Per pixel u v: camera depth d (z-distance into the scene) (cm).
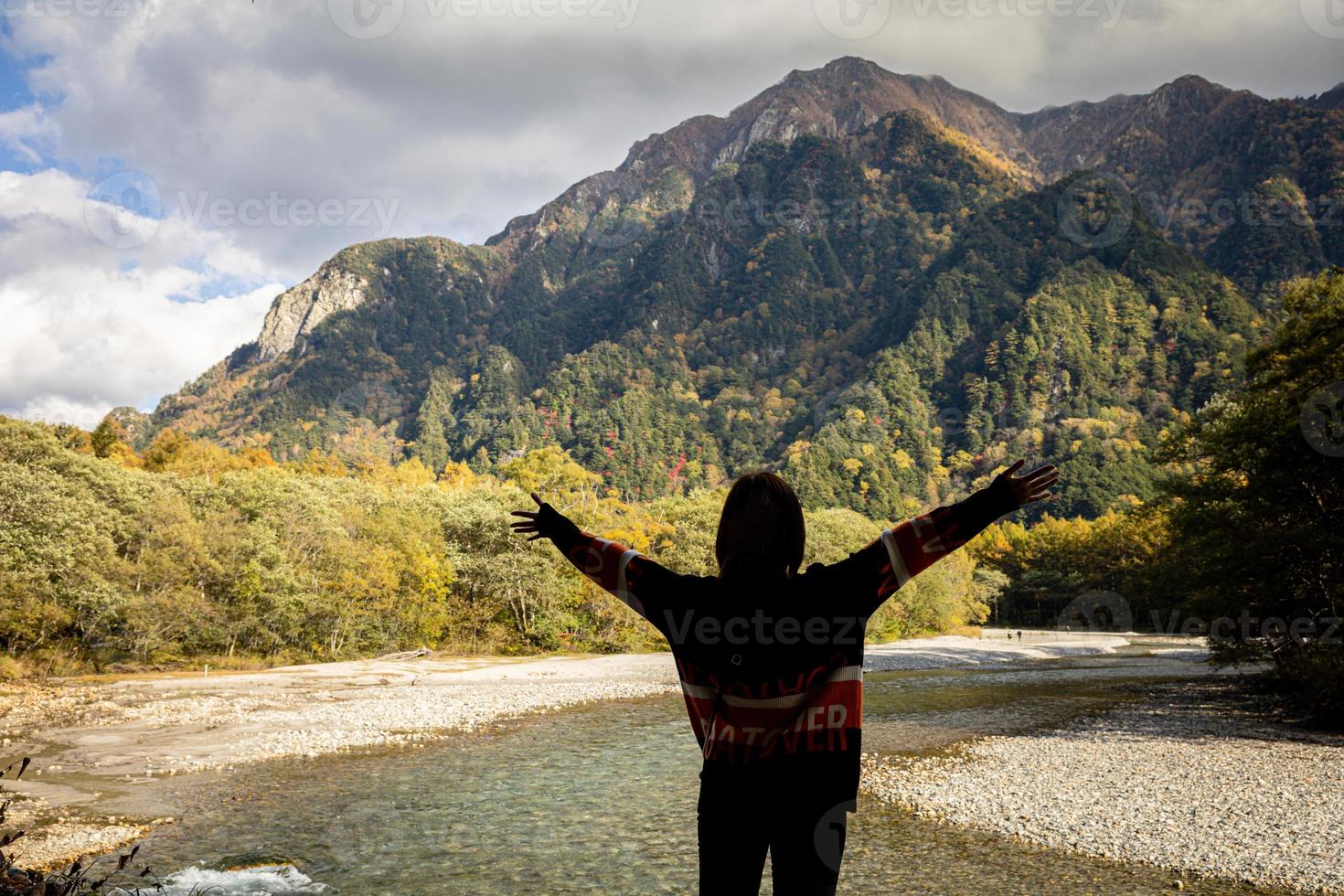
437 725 2514
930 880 1099
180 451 7650
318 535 4731
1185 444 3325
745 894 179
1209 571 2681
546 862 1197
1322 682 2292
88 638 3828
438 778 1766
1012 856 1199
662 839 1311
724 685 182
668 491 19212
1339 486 2441
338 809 1496
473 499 6375
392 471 10081
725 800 180
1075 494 15650
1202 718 2564
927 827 1348
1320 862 1134
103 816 1430
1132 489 15525
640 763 1931
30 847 1232
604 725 2539
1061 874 1117
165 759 1953
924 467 16225
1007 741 2177
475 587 5609
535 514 210
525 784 1703
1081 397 18562
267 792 1631
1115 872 1123
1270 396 2633
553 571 5675
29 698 2967
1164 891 1054
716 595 185
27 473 3722
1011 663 5247
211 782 1722
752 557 185
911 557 179
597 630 5962
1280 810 1397
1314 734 2230
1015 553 11912
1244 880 1084
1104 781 1652
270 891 1073
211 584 4319
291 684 3619
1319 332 2538
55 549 3572
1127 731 2323
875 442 16138
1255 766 1770
